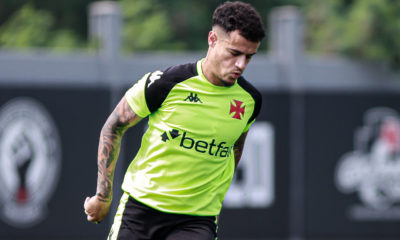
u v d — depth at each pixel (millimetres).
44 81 31484
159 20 53438
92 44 34188
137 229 13812
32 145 30891
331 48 46625
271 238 34750
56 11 63375
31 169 30766
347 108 36250
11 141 30547
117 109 13727
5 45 55656
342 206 35875
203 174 13727
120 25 33656
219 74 13188
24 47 55094
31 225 30734
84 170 31672
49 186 31062
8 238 30391
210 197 13922
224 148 13781
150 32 52719
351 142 36188
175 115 13453
